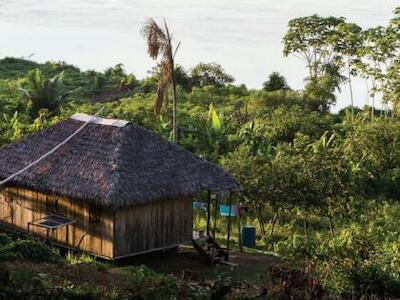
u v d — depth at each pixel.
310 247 20.38
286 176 26.36
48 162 22.61
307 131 45.84
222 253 23.11
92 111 45.56
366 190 35.34
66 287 12.50
